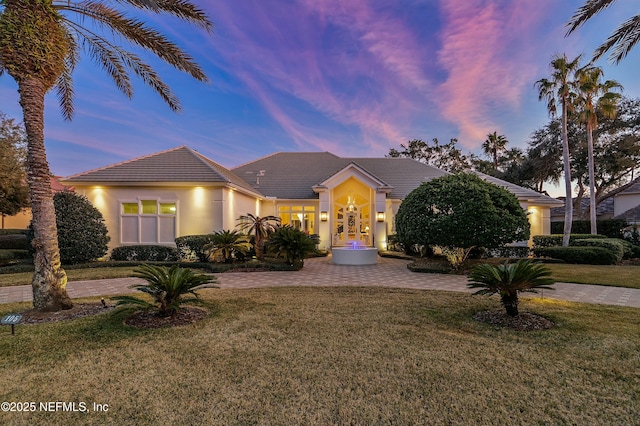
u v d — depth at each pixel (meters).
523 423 2.99
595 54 10.43
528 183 35.41
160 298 6.03
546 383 3.74
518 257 17.06
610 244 15.84
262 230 15.84
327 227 21.08
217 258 14.64
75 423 2.97
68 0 7.25
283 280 11.29
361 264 15.80
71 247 13.24
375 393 3.50
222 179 15.34
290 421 3.00
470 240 12.15
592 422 3.01
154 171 15.97
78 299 7.92
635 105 25.95
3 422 2.98
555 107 18.88
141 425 2.93
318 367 4.12
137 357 4.41
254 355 4.49
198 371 4.00
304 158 26.91
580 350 4.71
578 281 10.55
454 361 4.32
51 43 6.55
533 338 5.22
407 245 19.03
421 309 7.05
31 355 4.46
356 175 20.94
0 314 6.47
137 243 15.62
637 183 27.28
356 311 6.87
